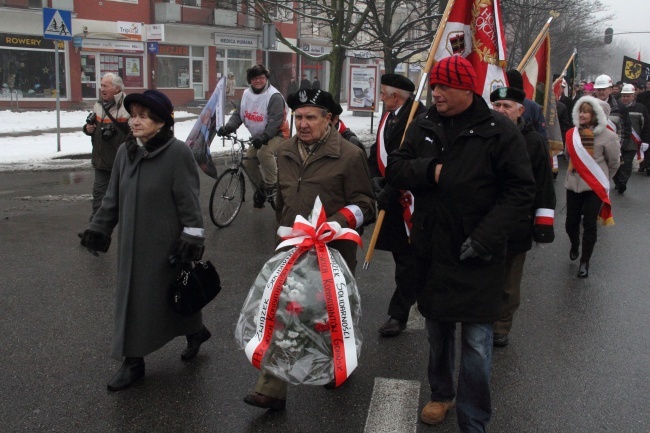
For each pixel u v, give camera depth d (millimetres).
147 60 30938
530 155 4438
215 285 3990
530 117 5773
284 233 3576
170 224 3859
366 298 5770
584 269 6621
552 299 5910
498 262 3148
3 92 25938
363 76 21141
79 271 6262
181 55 32781
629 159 11719
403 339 4840
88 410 3676
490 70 5031
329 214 3801
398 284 4848
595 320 5367
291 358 3309
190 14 32312
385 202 3795
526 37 35344
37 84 26953
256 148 7934
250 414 3670
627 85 12930
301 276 3348
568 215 6988
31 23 26359
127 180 3842
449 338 3531
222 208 8305
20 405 3713
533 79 6762
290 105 3789
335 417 3664
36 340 4629
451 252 3152
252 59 36812
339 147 3814
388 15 20812
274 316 3303
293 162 3910
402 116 4816
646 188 12625
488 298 3137
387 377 4191
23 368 4184
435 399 3639
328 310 3273
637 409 3826
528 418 3697
